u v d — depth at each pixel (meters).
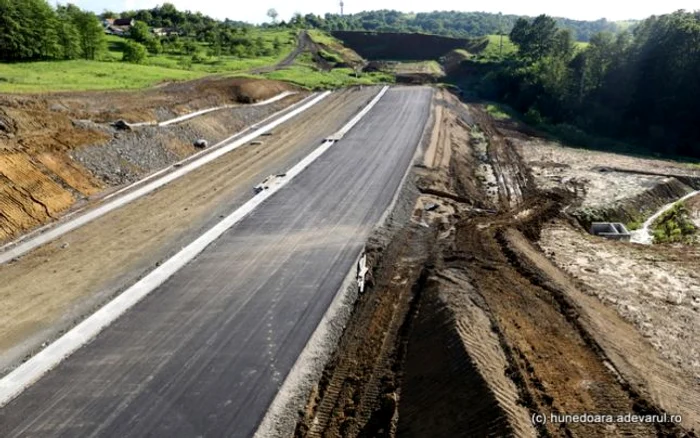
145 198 25.05
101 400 12.09
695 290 18.19
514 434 9.59
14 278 17.72
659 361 13.74
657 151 46.22
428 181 28.39
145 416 11.59
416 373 12.63
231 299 16.16
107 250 19.69
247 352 13.68
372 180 27.03
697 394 12.52
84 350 13.91
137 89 41.53
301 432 11.55
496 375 11.41
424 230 22.38
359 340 14.66
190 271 17.98
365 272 17.80
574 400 11.16
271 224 21.73
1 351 13.95
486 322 13.77
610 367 12.61
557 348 13.22
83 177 25.52
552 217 26.08
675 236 25.28
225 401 12.02
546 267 18.91
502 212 26.09
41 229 21.42
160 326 14.84
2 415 11.73
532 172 34.66
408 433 11.16
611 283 18.59
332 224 21.62
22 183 22.36
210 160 31.45
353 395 12.62
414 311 15.61
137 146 30.06
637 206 29.11
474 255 19.23
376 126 39.47
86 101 34.03
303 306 15.69
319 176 27.88
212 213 23.11
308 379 12.99
